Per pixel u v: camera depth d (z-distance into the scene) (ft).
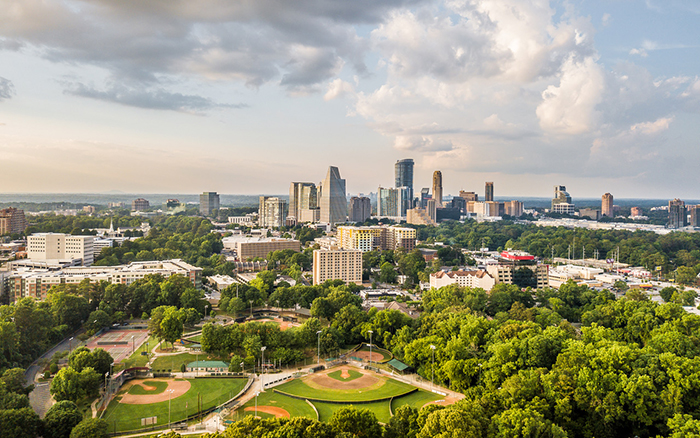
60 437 633.20
